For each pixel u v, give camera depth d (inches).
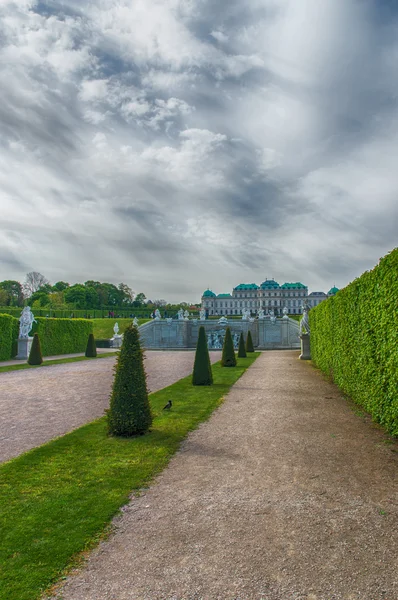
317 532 224.2
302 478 305.0
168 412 541.6
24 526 235.0
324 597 171.0
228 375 949.8
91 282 6122.1
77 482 301.7
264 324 2620.6
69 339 2059.5
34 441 421.1
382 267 476.7
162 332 2672.2
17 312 3878.0
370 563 194.4
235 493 279.3
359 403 576.1
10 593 176.7
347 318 657.6
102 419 516.7
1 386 829.2
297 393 688.4
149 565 196.2
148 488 291.6
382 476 308.8
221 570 190.5
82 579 186.7
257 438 413.4
